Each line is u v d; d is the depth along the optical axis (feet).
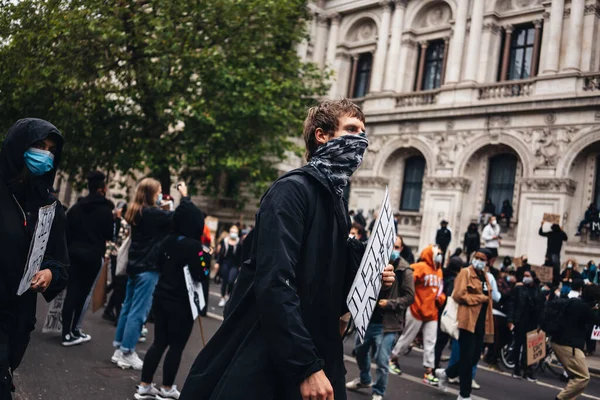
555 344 29.53
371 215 94.79
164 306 20.42
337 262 9.44
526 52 85.40
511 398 31.58
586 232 73.05
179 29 66.64
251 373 8.55
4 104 65.16
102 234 28.22
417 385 31.35
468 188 85.10
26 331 12.01
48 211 11.46
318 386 7.93
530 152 77.51
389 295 26.03
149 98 67.82
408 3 99.09
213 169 71.92
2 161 11.56
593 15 76.54
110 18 62.23
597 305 31.60
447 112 86.69
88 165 71.92
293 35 78.69
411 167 94.38
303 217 8.91
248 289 9.23
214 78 66.74
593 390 38.34
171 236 20.74
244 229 82.48
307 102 81.05
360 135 9.79
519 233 76.48
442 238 74.23
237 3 67.36
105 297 33.45
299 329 8.05
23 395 19.20
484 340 28.84
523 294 40.16
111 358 26.40
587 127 72.90
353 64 107.24
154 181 26.07
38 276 12.11
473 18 87.97
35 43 62.23
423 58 96.99
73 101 65.46
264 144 74.33
